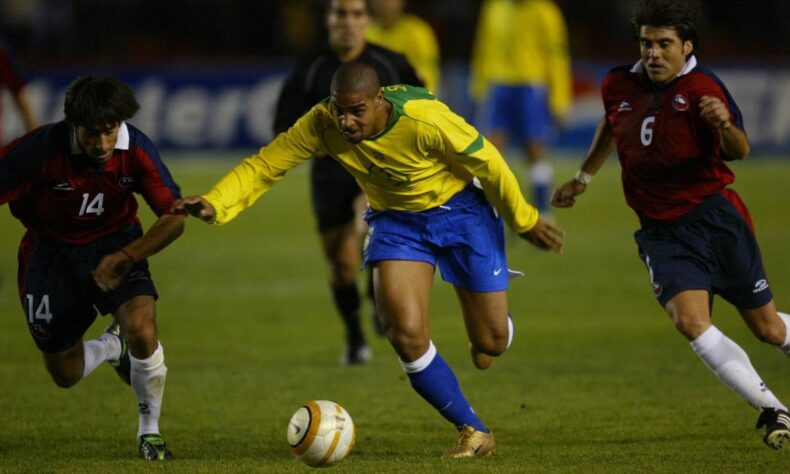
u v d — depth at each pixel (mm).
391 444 21891
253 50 93688
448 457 20219
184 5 93500
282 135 20406
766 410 19344
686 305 20016
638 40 20828
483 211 21094
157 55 92688
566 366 29984
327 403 18969
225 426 23812
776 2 92375
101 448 21625
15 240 56688
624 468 19234
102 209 20375
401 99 19625
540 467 19359
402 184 20266
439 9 90500
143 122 83000
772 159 81938
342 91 18703
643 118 20828
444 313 38969
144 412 20766
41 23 89938
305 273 47062
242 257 51344
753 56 91688
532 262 48938
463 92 84062
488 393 26922
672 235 20812
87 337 35688
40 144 19562
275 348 33188
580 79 83500
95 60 85000
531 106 56000
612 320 36500
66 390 27656
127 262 19125
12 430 23312
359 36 30656
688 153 20438
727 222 20594
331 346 33562
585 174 23250
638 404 25328
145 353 20234
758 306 21031
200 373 29688
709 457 20047
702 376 28438
